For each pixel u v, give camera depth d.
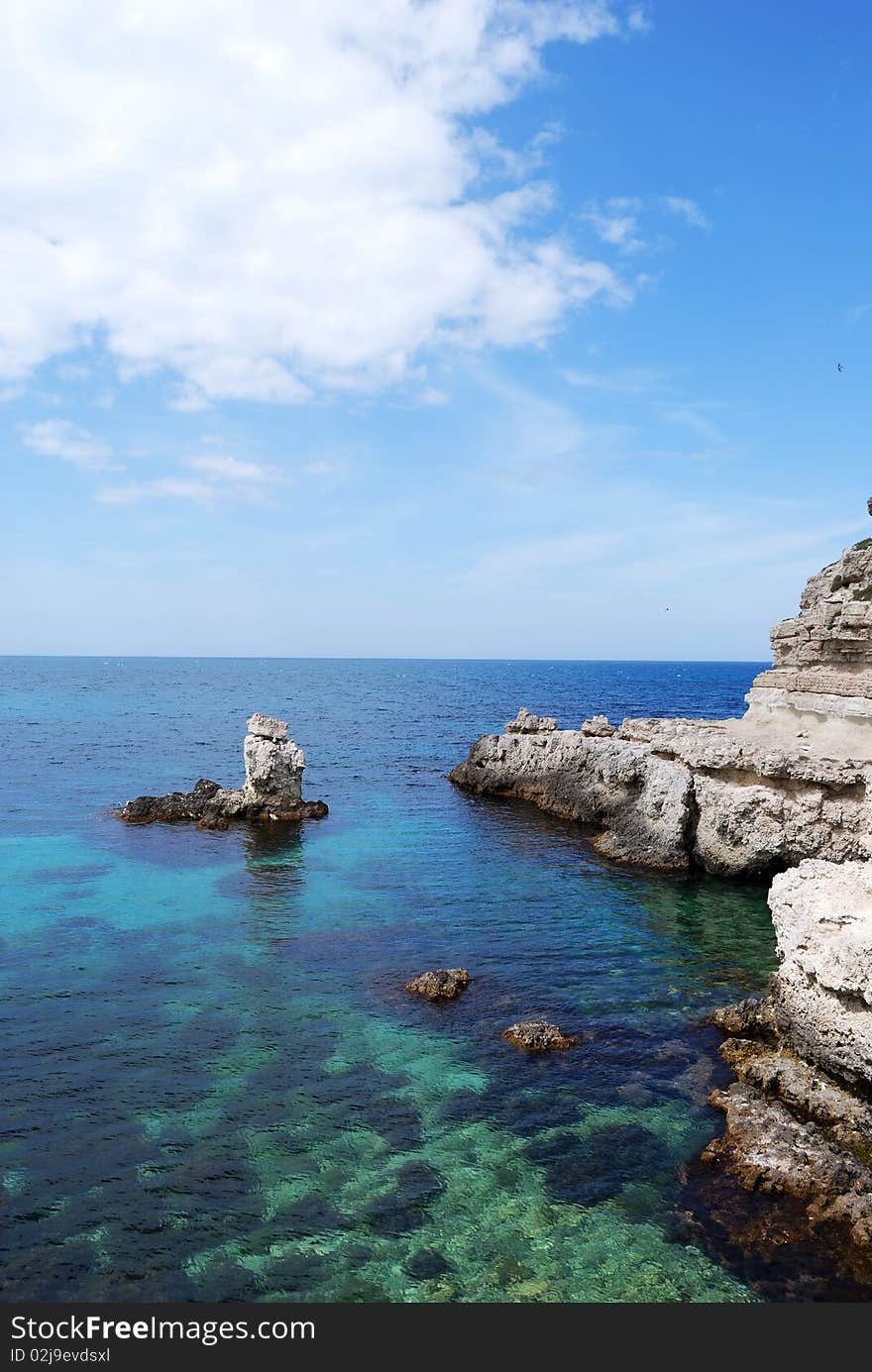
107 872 33.47
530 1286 12.16
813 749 32.91
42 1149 14.98
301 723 100.12
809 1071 17.42
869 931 16.45
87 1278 12.08
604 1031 20.31
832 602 33.94
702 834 34.66
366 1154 15.13
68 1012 20.50
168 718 102.50
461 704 133.88
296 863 35.69
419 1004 21.64
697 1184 14.45
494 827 43.66
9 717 99.12
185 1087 17.25
